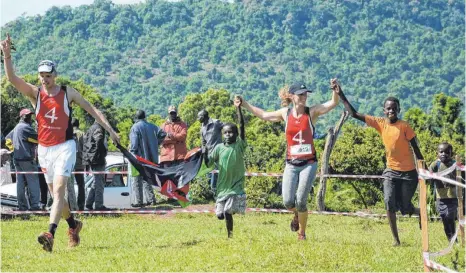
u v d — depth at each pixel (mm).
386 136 15422
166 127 24250
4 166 24250
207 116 23422
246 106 15773
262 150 34031
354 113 15336
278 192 26062
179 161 23953
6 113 39312
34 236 17500
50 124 14484
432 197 21688
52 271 13078
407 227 20266
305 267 12953
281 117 15391
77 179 22266
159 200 25594
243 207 15945
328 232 18562
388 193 15531
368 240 16219
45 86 14469
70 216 15289
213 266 13055
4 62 14406
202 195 25953
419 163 12672
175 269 12961
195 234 17734
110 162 24688
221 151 15930
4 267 13484
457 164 14859
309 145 14938
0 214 21141
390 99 15328
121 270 13000
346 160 28969
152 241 16234
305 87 14953
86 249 14961
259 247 14156
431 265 12508
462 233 16281
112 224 20125
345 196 28594
